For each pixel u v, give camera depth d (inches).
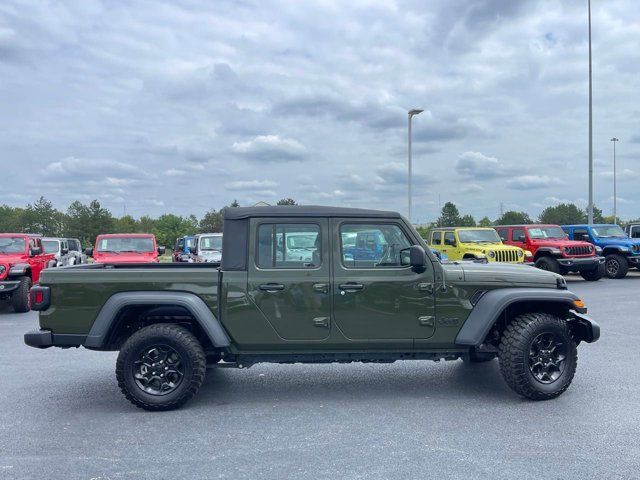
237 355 222.5
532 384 217.0
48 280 214.5
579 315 230.5
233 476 153.3
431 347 221.8
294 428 192.4
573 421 196.1
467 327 219.3
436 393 233.6
